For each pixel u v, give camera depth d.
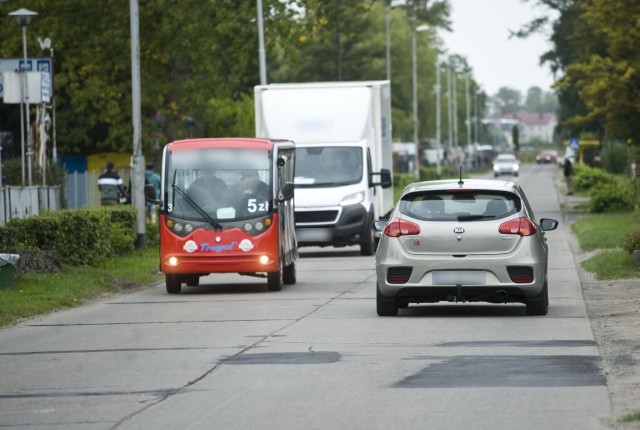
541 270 36.44
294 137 69.56
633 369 25.80
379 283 36.81
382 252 36.78
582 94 99.44
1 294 42.41
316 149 69.44
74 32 107.81
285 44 105.19
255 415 21.34
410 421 20.52
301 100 70.44
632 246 53.47
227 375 26.06
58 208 76.06
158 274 57.25
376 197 71.81
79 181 101.62
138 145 66.88
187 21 103.56
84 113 125.00
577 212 108.75
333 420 20.73
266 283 53.16
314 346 30.50
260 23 98.88
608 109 97.81
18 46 110.94
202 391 24.06
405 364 27.16
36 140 79.19
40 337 34.09
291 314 38.69
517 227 36.31
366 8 110.94
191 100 107.31
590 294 44.19
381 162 72.56
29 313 39.94
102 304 44.03
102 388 24.77
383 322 35.78
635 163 108.12
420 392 23.42
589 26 108.81
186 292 49.12
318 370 26.47
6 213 63.41
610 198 106.56
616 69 96.31
